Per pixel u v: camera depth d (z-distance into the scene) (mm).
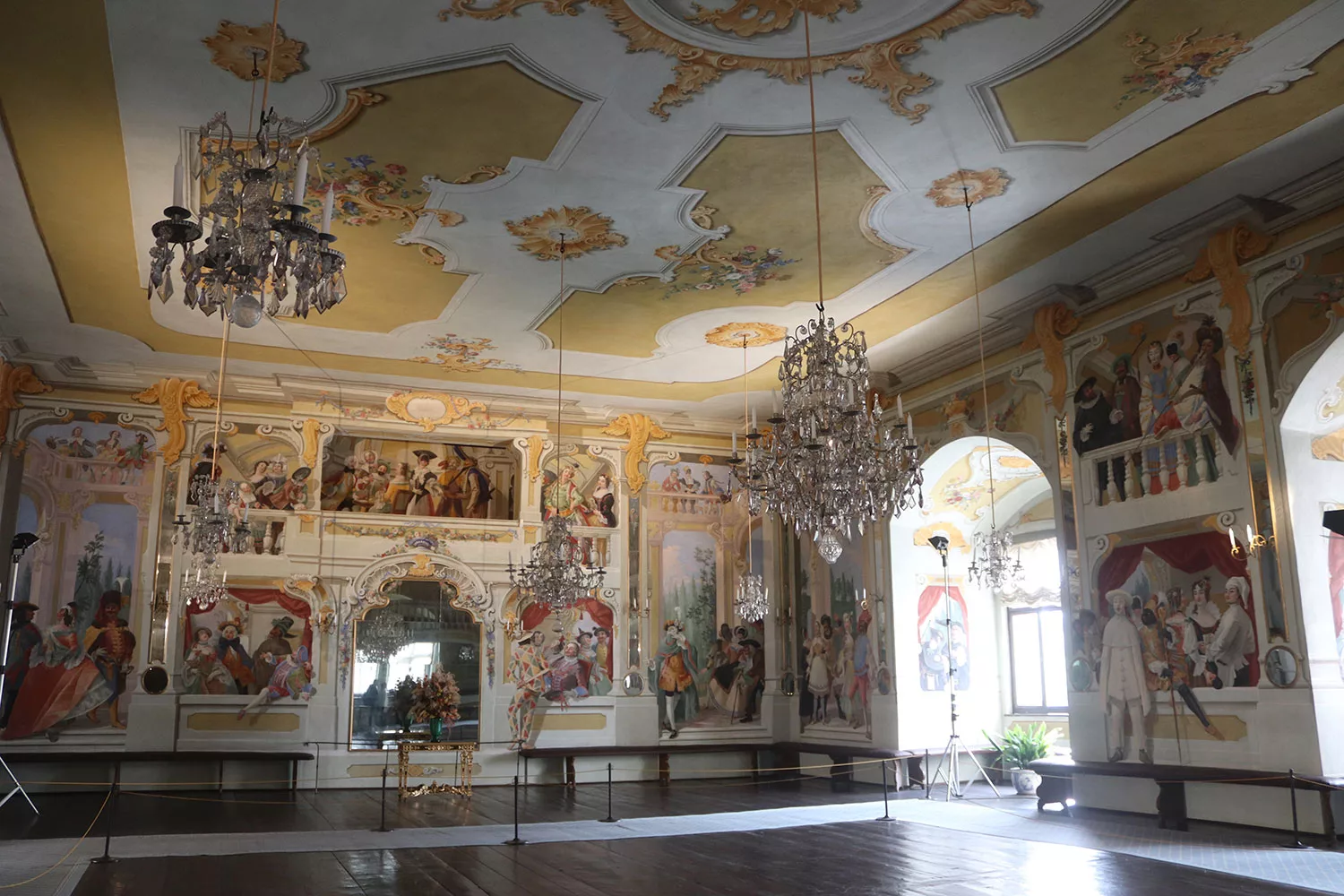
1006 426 17266
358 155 11570
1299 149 11570
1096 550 15266
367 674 20078
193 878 10367
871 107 10648
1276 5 9047
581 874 10578
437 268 14844
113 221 13188
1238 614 13023
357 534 20484
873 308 16484
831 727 21156
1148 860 11094
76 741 18312
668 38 9469
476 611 20906
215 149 11172
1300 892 9352
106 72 9930
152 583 19156
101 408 19500
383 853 11906
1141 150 11555
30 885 10016
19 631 18328
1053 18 9219
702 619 22641
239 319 6684
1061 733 20031
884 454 10344
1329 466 12859
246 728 19188
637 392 21469
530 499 21719
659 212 13047
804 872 10664
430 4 8945
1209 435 13633
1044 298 16047
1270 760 12453
